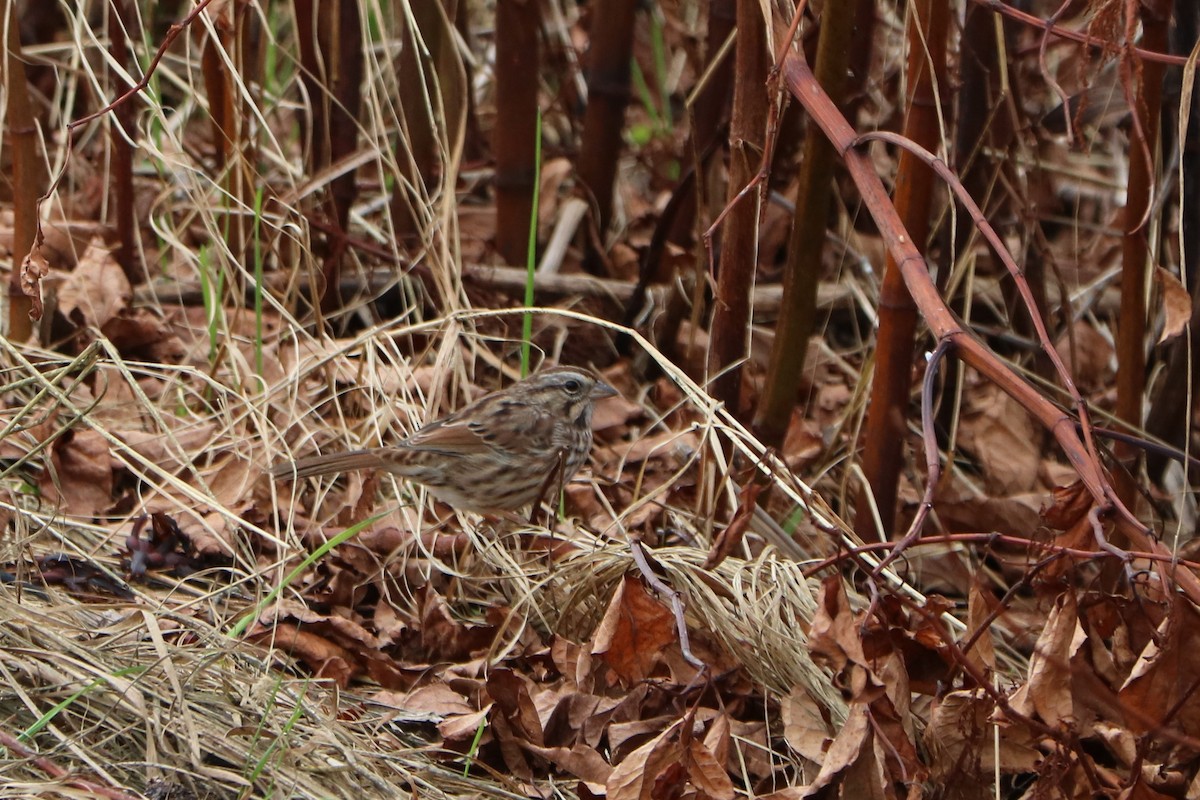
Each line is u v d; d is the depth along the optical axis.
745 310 9.75
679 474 10.00
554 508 10.58
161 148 13.86
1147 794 6.91
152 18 15.40
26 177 10.80
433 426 9.95
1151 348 11.21
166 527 9.59
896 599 7.34
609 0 12.38
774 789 8.09
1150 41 8.52
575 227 13.17
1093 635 7.05
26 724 7.46
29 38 14.69
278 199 11.27
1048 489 11.38
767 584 9.08
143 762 7.27
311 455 10.32
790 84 7.20
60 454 10.21
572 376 10.38
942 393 11.18
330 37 12.47
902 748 7.07
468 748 7.99
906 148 6.60
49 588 8.75
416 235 12.75
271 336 12.08
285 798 7.22
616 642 7.78
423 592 9.15
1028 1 10.88
